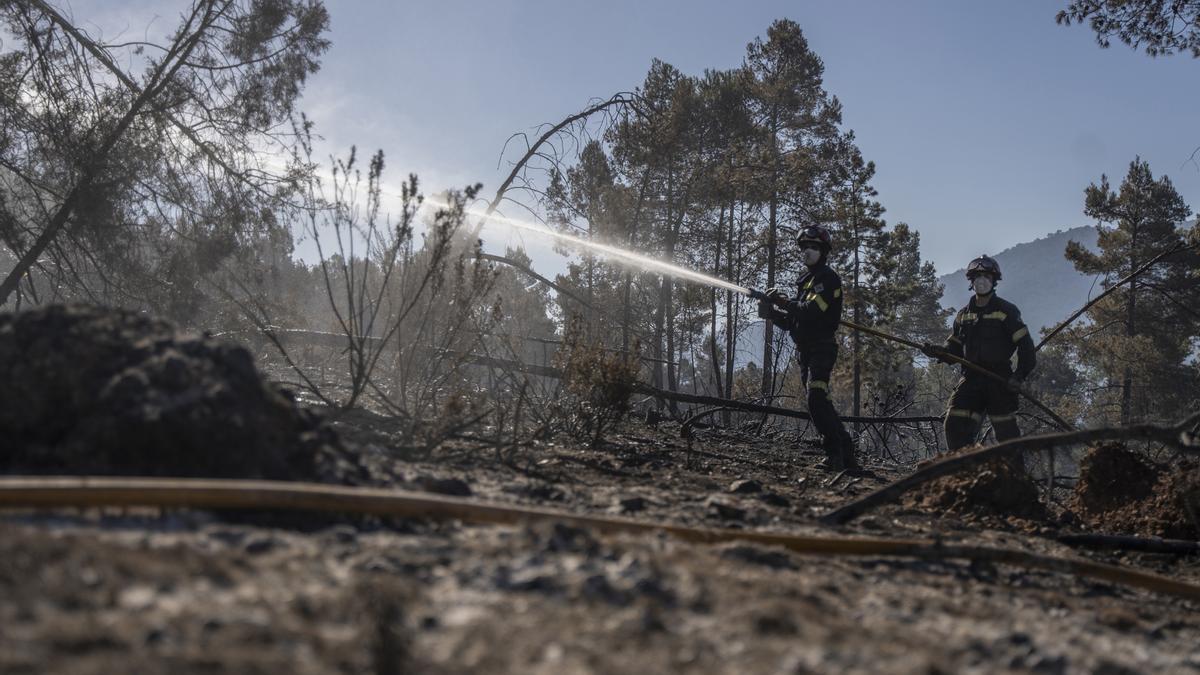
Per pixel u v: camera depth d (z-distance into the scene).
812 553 4.27
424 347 7.09
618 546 3.39
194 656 1.94
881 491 5.57
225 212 12.01
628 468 6.51
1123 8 14.56
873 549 4.41
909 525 5.93
